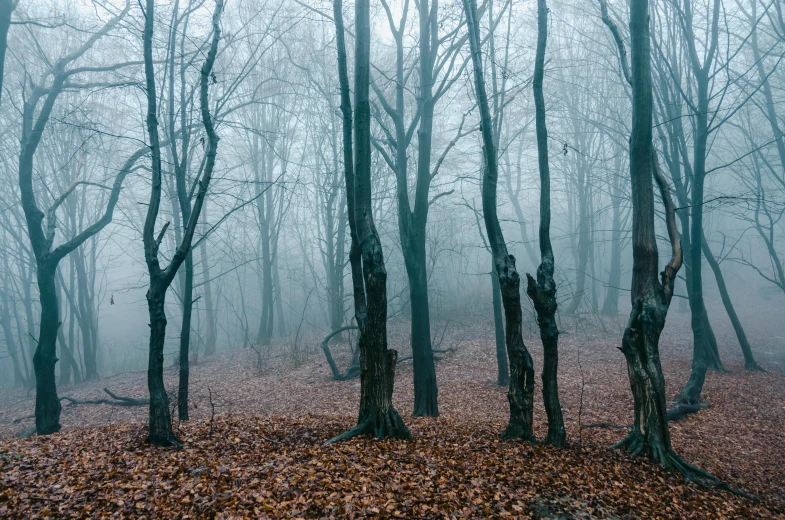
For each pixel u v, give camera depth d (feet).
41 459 20.90
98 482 18.63
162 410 23.79
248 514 16.29
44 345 37.32
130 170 39.86
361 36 26.50
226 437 25.12
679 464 24.67
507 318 26.53
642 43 28.12
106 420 47.26
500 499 18.48
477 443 25.14
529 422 26.43
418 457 21.90
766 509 21.89
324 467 19.97
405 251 39.47
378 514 16.61
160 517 16.30
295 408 45.06
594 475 21.85
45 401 36.94
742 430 35.14
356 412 41.83
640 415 26.08
